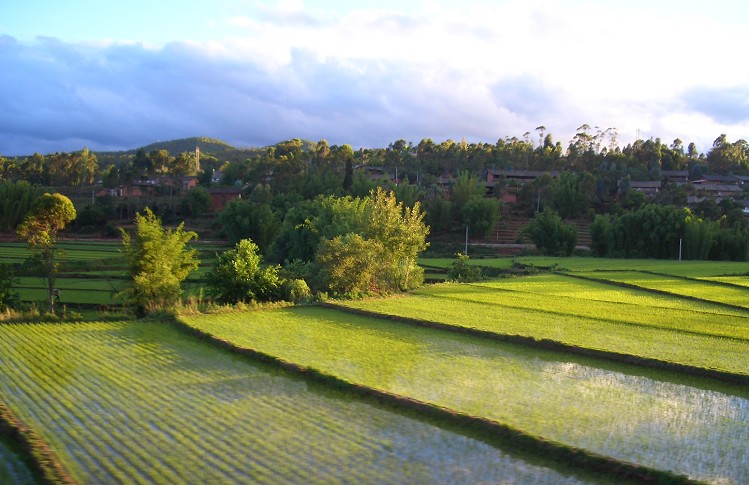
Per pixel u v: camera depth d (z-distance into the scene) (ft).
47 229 140.77
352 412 58.34
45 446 47.57
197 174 577.02
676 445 49.67
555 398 63.21
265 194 408.87
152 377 70.85
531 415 57.06
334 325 107.86
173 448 48.08
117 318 117.80
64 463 45.03
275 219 344.08
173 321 111.75
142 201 422.00
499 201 422.00
